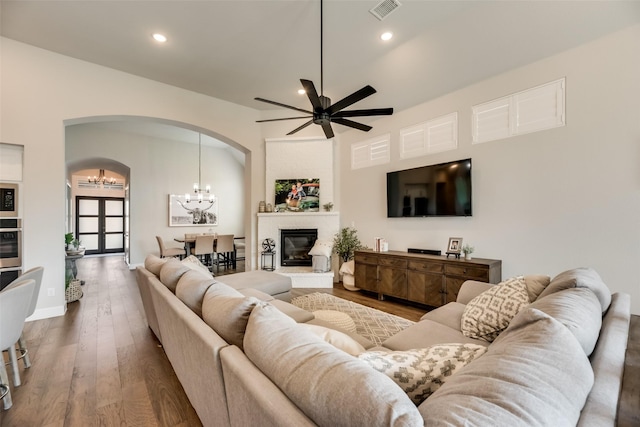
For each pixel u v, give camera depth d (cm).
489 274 318
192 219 802
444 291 357
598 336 113
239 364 98
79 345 270
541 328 85
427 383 90
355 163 546
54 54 361
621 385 81
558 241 303
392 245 480
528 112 324
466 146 381
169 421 170
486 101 361
